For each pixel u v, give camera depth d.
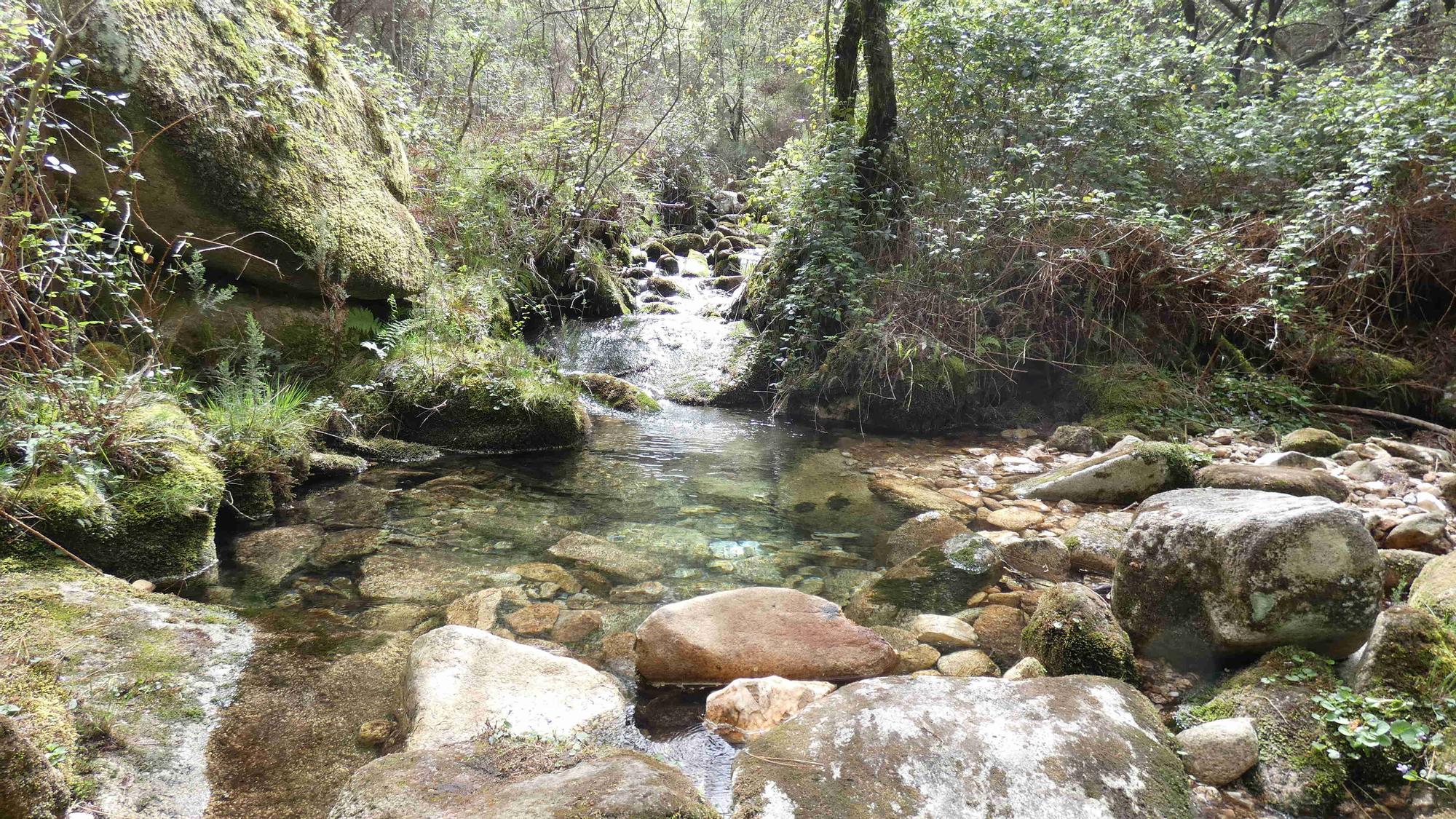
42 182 3.55
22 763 1.60
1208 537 2.44
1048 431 6.17
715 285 9.94
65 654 2.30
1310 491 3.82
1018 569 3.40
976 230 6.50
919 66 7.51
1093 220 6.23
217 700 2.24
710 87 14.70
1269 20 12.62
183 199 4.38
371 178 5.95
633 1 8.50
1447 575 2.59
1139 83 7.35
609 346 7.75
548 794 1.61
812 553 3.63
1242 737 1.98
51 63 3.18
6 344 3.09
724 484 4.69
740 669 2.47
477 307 6.55
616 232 9.83
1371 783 1.93
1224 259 5.96
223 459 3.72
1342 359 5.89
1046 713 2.03
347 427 4.92
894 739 1.94
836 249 6.64
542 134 8.37
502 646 2.44
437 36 10.56
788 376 6.64
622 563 3.44
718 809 1.84
